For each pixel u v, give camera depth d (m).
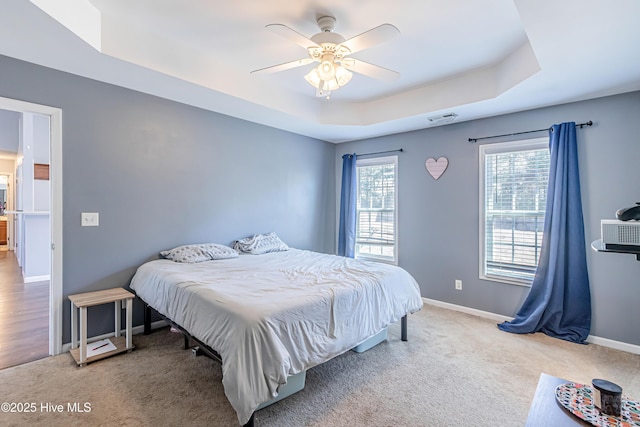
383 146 4.70
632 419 1.21
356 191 5.01
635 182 2.79
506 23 2.31
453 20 2.28
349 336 2.20
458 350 2.79
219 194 3.75
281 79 3.43
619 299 2.85
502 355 2.69
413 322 3.48
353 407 1.97
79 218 2.72
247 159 4.04
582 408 1.27
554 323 3.07
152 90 3.01
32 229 4.96
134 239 3.06
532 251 3.39
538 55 2.21
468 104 3.23
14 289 4.49
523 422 1.85
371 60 2.91
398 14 2.21
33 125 5.36
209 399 2.01
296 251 4.01
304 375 2.13
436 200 4.11
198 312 2.04
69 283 2.67
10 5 1.72
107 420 1.80
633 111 2.80
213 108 3.53
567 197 3.04
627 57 2.22
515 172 3.51
